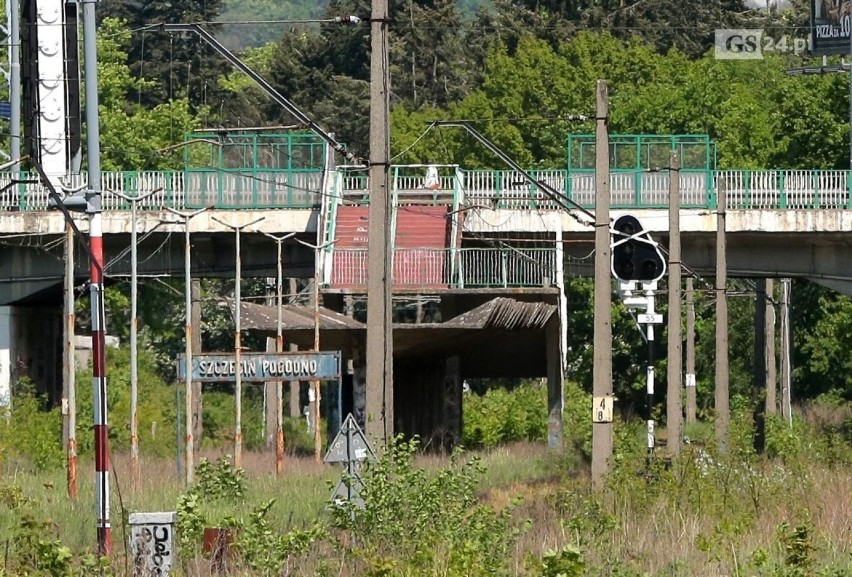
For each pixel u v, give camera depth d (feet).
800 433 349.82
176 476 269.03
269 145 366.02
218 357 270.05
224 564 138.00
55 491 227.81
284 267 372.38
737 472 204.23
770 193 364.17
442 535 142.72
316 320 306.55
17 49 337.72
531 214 363.15
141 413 383.65
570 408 349.41
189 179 361.71
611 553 140.67
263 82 190.90
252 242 370.73
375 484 151.23
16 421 319.68
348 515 150.92
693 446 214.07
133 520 133.39
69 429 232.32
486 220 362.94
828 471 248.11
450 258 355.15
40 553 124.36
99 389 156.04
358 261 354.13
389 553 141.59
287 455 359.46
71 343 238.27
